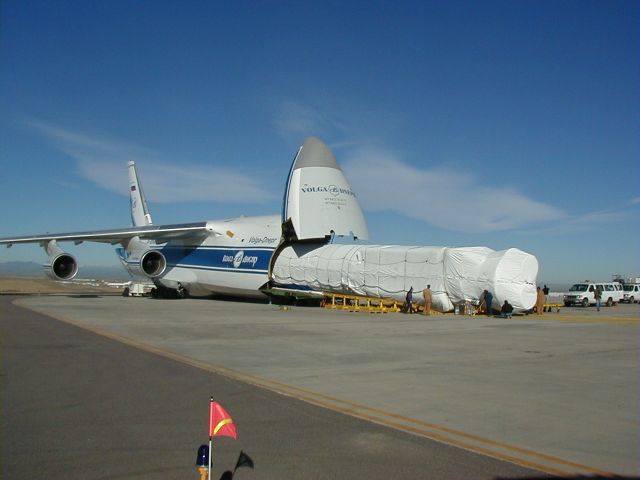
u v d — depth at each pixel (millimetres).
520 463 5746
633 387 9500
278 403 8195
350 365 11531
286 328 18828
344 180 32500
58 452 6031
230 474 5395
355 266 29984
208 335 16422
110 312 24266
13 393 8750
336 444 6320
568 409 7957
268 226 33438
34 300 34031
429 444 6340
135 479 5285
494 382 9859
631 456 5992
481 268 26641
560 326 21484
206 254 35312
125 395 8641
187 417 7422
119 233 34156
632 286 52219
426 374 10578
